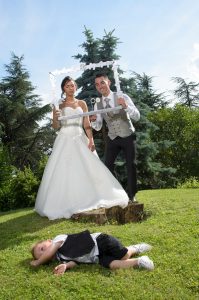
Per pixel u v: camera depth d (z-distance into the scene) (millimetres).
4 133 27438
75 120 7918
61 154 7770
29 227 7070
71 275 4594
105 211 7375
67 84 7816
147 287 4188
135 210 7711
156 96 30828
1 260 5363
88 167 7711
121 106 7543
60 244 4996
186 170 27016
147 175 20312
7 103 28297
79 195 7520
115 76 7750
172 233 5910
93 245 4852
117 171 18219
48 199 7633
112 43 18719
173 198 9273
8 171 13133
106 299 4012
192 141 27016
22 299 4141
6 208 12430
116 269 4695
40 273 4730
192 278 4328
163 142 21547
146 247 5234
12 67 30172
